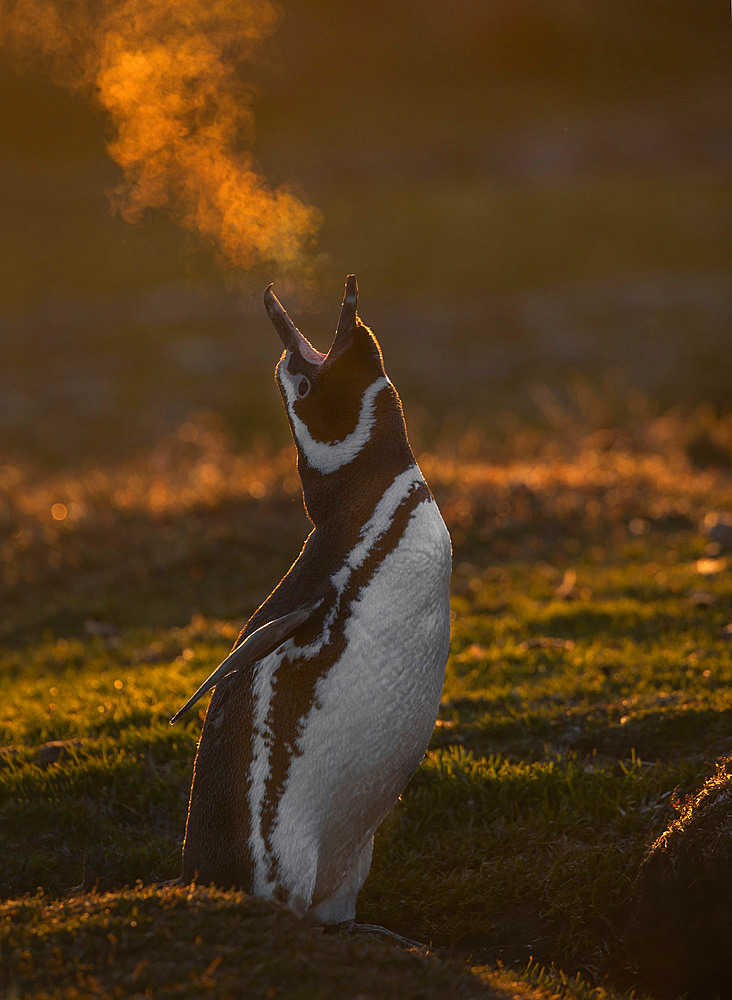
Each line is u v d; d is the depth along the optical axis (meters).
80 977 10.52
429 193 124.75
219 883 13.81
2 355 85.12
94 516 39.12
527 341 85.88
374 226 112.31
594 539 34.34
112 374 80.81
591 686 22.23
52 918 11.64
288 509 38.56
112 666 27.30
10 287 98.81
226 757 13.73
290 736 13.20
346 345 13.78
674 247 106.94
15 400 76.12
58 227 111.94
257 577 33.69
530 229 112.00
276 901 12.48
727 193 121.75
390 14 186.38
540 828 17.39
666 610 27.28
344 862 13.95
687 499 37.06
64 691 24.84
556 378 77.94
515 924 15.70
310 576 13.65
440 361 82.75
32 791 19.05
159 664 26.38
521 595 29.92
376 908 16.12
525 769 18.61
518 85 171.12
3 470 53.16
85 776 19.34
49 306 95.12
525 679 23.55
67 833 18.06
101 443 67.62
